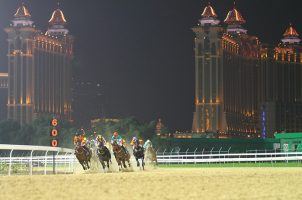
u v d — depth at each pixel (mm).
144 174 47094
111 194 32156
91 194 32188
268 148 153625
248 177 42156
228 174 45656
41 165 81125
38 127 173250
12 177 43781
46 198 30547
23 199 30156
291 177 42094
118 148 55000
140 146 58875
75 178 41938
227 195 31516
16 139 171375
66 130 154250
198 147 163375
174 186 36062
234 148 165500
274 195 31406
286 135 140250
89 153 53781
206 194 32031
